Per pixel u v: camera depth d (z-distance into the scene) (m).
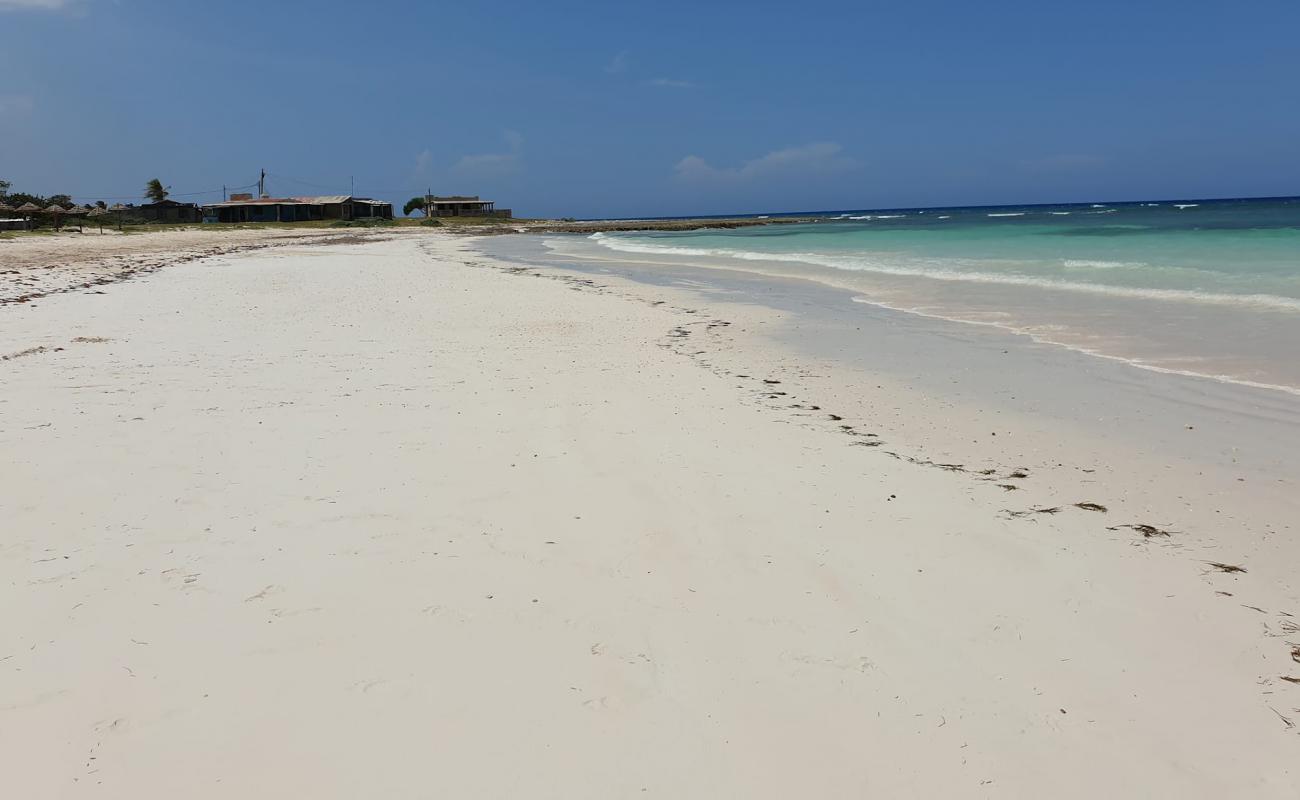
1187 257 21.03
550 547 4.90
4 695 3.35
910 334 12.82
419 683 3.53
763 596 4.38
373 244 47.38
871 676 3.67
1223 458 6.75
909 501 5.77
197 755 3.06
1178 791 3.02
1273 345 10.65
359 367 9.97
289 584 4.35
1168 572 4.72
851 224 80.50
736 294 18.70
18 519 5.07
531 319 14.50
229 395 8.35
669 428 7.50
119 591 4.21
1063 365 10.29
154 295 17.03
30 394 8.18
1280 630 4.09
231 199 89.69
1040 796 2.97
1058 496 5.93
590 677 3.61
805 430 7.57
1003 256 25.34
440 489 5.79
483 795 2.91
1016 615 4.22
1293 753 3.21
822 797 2.95
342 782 2.95
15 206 66.56
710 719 3.36
